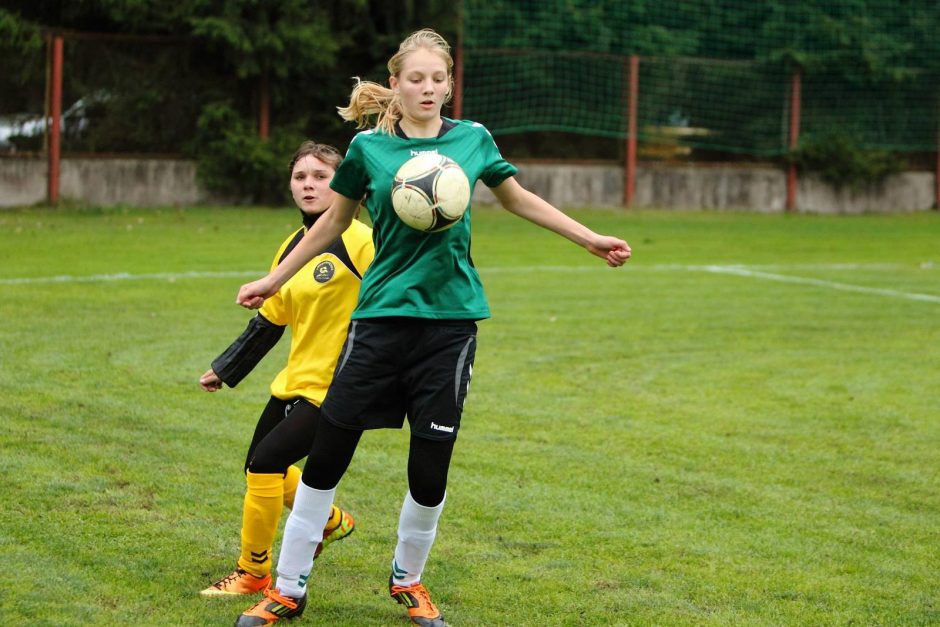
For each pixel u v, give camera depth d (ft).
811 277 67.62
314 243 18.69
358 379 18.04
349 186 18.26
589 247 18.63
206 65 103.60
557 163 113.29
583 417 33.65
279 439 19.44
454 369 18.07
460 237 17.93
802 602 20.48
